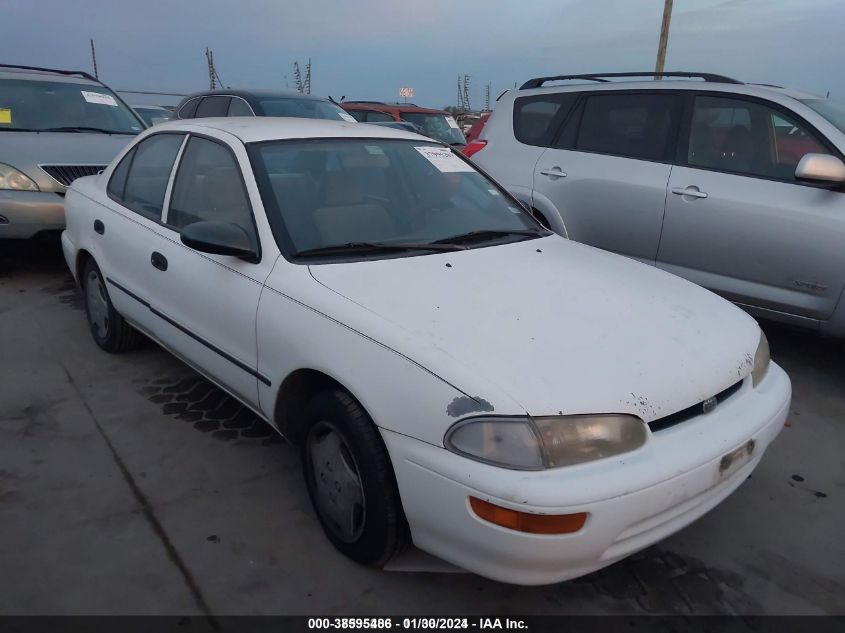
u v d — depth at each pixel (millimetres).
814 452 3555
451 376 2148
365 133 3672
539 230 3672
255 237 2965
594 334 2445
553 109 5680
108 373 4246
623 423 2127
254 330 2832
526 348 2301
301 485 3133
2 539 2703
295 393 2777
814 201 4203
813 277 4227
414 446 2178
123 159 4234
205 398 3945
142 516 2875
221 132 3439
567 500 1968
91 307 4570
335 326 2477
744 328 2791
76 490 3039
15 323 5082
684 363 2396
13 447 3377
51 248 7367
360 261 2875
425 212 3383
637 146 5086
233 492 3062
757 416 2486
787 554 2768
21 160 5949
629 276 3102
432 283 2732
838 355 4824
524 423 2037
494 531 2023
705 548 2789
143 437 3510
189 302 3281
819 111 4461
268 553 2670
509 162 5805
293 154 3283
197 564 2600
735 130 4668
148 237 3650
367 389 2311
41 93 7031
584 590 2539
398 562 2551
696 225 4680
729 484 2438
